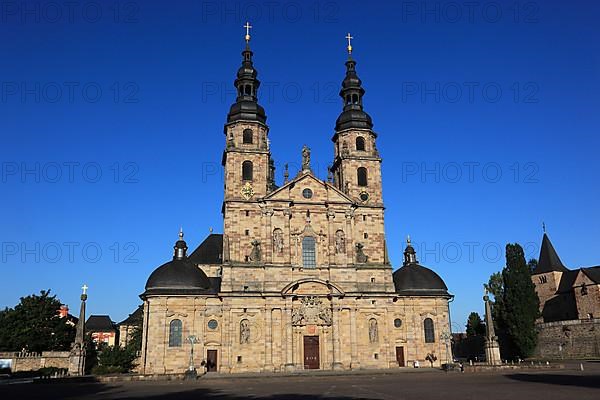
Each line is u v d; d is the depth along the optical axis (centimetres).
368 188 9619
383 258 9269
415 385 5578
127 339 13862
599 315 12075
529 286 10969
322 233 9125
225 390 5375
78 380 6750
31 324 11050
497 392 4528
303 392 5000
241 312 8562
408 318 9131
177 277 8625
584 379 5744
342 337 8744
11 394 5094
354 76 10188
